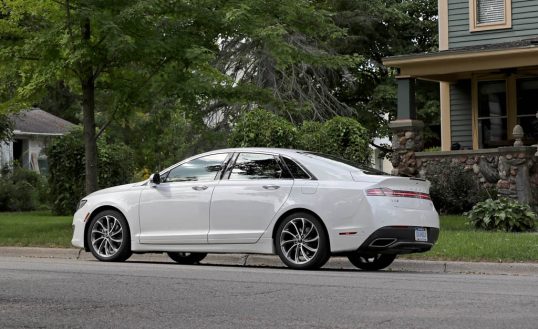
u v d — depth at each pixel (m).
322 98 39.47
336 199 14.52
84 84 22.77
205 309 9.70
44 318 9.19
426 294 10.91
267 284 12.05
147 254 18.62
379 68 44.75
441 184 27.77
